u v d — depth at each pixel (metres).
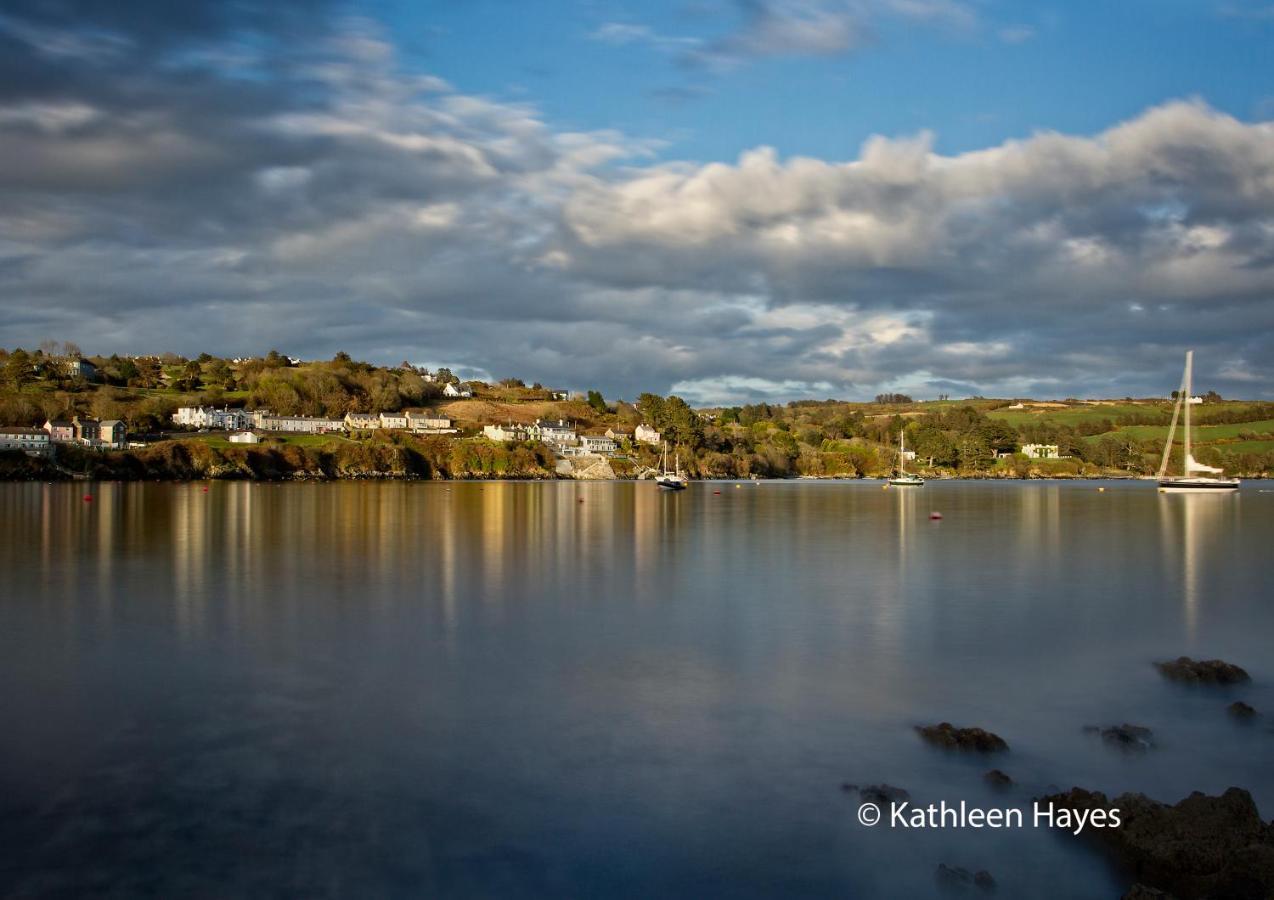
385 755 20.97
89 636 33.03
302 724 23.08
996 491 192.62
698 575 50.34
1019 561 57.75
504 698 25.41
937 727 22.34
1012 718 23.70
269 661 29.41
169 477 191.25
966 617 37.44
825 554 62.00
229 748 21.33
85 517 90.00
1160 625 35.72
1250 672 28.27
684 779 19.66
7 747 21.31
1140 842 16.25
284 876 15.58
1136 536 77.19
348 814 17.86
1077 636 33.66
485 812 18.03
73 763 20.33
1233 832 16.02
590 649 31.36
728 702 25.06
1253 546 68.00
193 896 14.94
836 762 20.62
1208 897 14.90
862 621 36.56
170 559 56.06
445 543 67.56
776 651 31.14
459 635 33.56
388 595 42.59
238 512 98.69
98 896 14.91
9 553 58.88
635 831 17.30
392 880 15.50
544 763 20.53
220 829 17.22
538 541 70.56
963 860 16.36
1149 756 20.92
